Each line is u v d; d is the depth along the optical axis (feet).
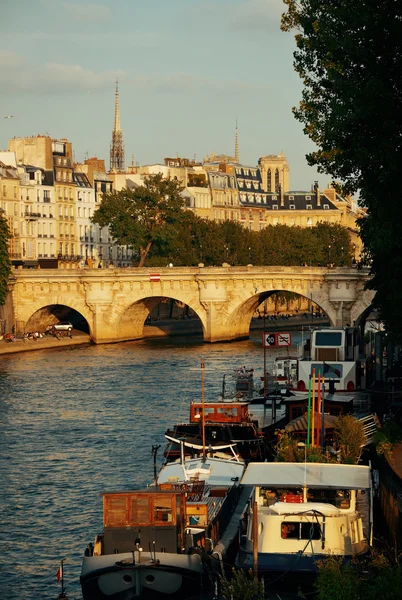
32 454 295.28
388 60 196.85
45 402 380.58
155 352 563.07
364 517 193.06
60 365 496.64
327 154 215.51
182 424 282.56
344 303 597.11
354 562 162.71
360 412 314.96
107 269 629.92
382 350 364.99
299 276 609.42
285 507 175.11
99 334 630.33
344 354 357.82
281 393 339.36
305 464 187.83
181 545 179.11
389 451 225.15
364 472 184.65
